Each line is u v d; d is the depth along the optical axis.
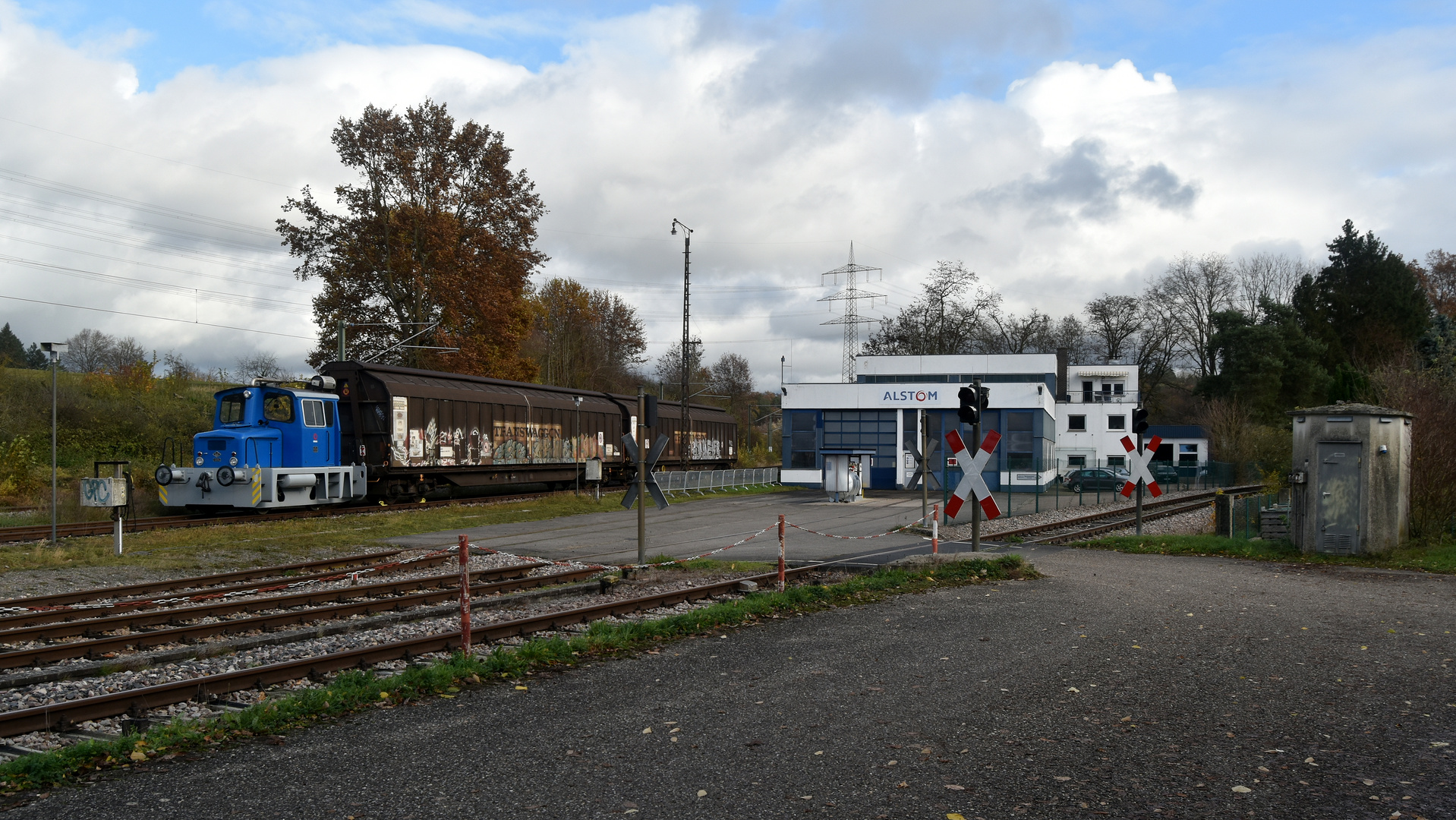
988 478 49.03
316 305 41.56
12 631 10.24
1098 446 56.56
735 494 43.41
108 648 9.95
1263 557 17.84
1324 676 8.18
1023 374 53.84
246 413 26.67
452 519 26.41
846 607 12.10
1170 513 30.94
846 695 7.59
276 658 9.61
